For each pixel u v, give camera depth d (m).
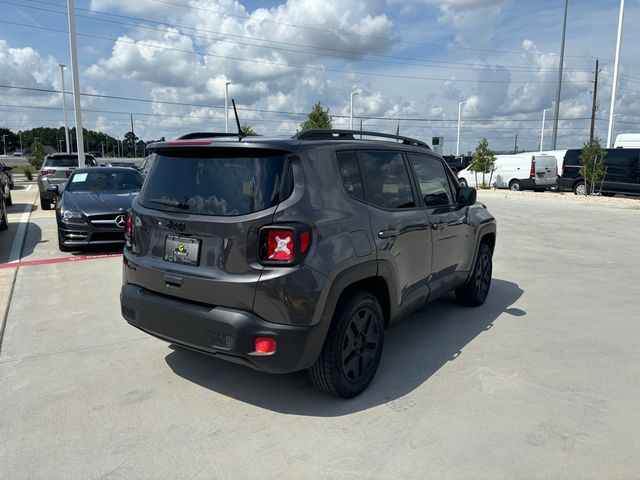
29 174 36.38
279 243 3.02
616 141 24.47
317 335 3.15
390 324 3.97
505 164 25.70
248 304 3.06
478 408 3.45
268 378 3.90
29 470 2.77
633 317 5.51
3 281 6.73
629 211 16.45
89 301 5.83
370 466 2.80
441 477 2.71
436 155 4.98
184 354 4.34
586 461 2.86
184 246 3.33
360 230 3.48
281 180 3.13
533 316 5.50
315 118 28.83
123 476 2.72
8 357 4.27
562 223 13.48
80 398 3.57
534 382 3.86
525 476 2.72
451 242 4.87
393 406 3.47
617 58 26.05
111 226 8.38
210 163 3.38
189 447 2.98
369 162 3.85
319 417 3.32
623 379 3.94
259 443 3.02
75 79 18.41
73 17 18.14
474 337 4.83
